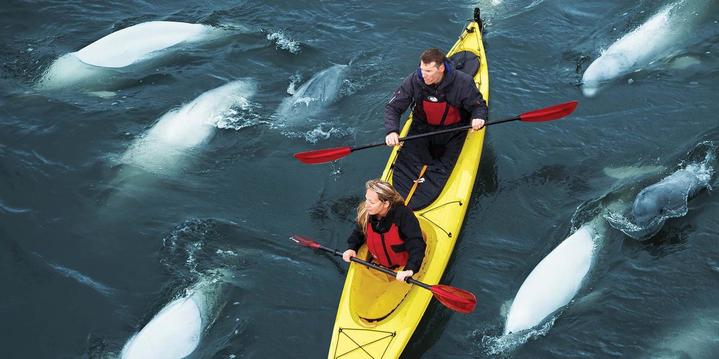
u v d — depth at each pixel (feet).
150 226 28.68
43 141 32.42
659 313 24.61
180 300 25.50
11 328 25.16
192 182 30.53
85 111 33.94
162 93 35.12
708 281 25.50
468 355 23.71
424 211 26.58
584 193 29.09
